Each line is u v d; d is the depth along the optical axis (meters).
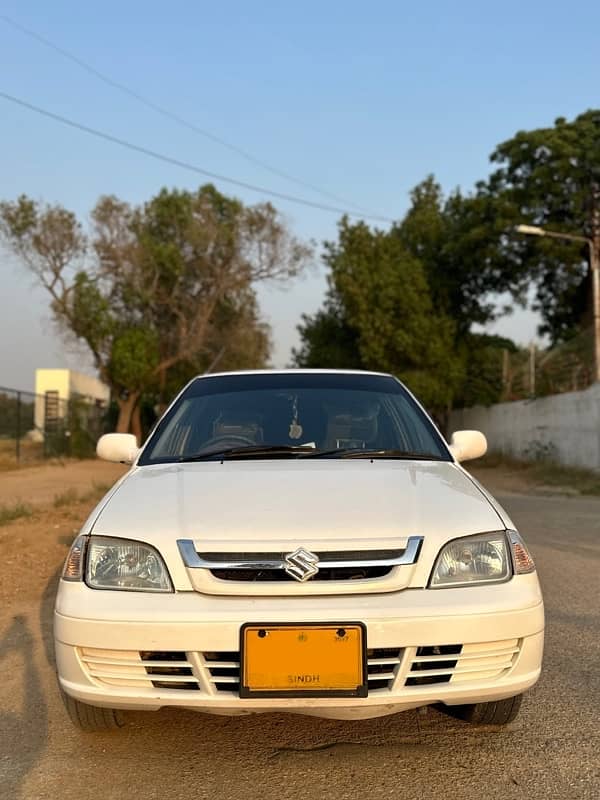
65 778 3.09
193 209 33.34
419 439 4.29
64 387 38.91
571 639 4.73
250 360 36.59
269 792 2.96
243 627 2.86
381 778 3.06
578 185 25.03
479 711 3.42
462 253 26.81
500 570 3.11
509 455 24.98
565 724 3.52
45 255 29.22
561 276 27.02
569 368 22.47
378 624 2.88
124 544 3.10
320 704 2.85
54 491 15.09
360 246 27.27
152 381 32.72
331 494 3.33
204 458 4.02
